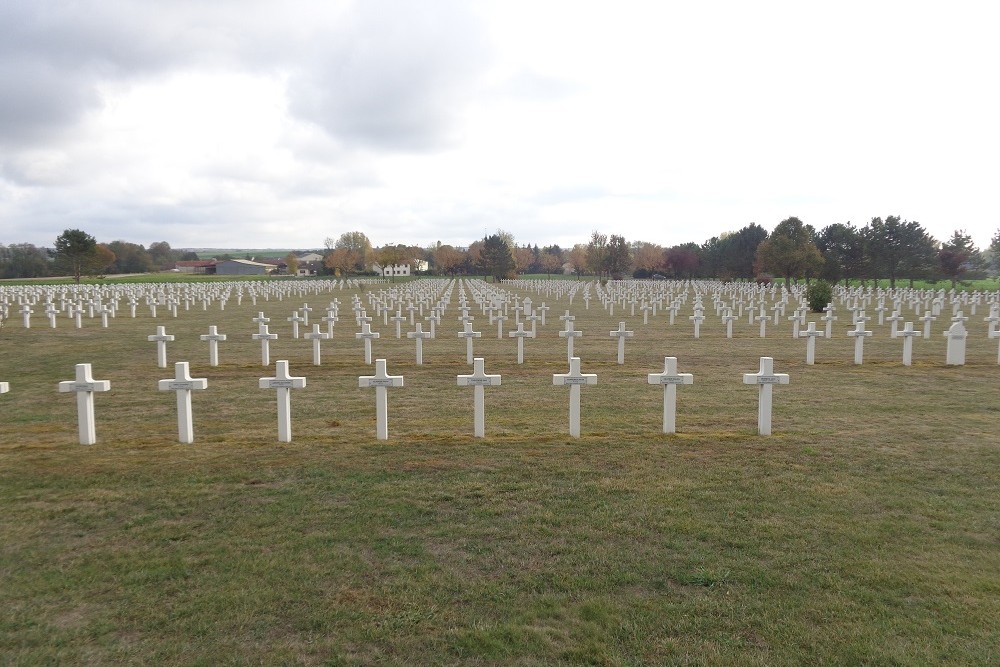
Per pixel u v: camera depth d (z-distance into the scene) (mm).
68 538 5508
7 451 7984
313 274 136000
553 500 6305
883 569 4934
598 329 25578
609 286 59062
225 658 3871
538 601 4484
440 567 4973
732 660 3842
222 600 4508
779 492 6535
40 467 7289
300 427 9398
